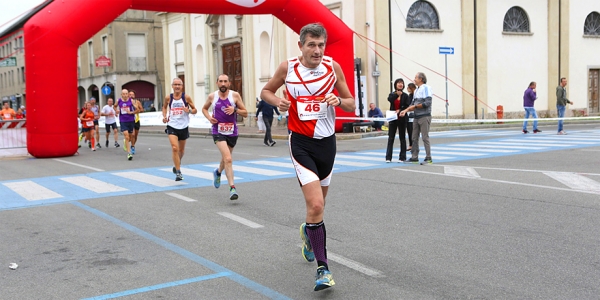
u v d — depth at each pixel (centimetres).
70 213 761
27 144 1579
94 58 4834
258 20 3017
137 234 632
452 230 608
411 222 652
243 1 1689
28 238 625
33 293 442
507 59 2728
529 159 1195
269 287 445
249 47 3102
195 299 420
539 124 2628
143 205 807
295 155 444
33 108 1550
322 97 443
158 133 3183
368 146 1680
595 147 1403
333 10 2502
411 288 432
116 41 4553
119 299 423
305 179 434
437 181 945
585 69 2981
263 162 1337
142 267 505
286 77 448
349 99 454
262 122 2528
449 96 2570
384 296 417
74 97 1584
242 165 1277
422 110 1180
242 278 469
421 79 1181
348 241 576
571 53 2927
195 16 3625
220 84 850
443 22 2534
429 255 517
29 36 1522
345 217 688
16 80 6300
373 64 2364
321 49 437
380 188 895
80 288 451
